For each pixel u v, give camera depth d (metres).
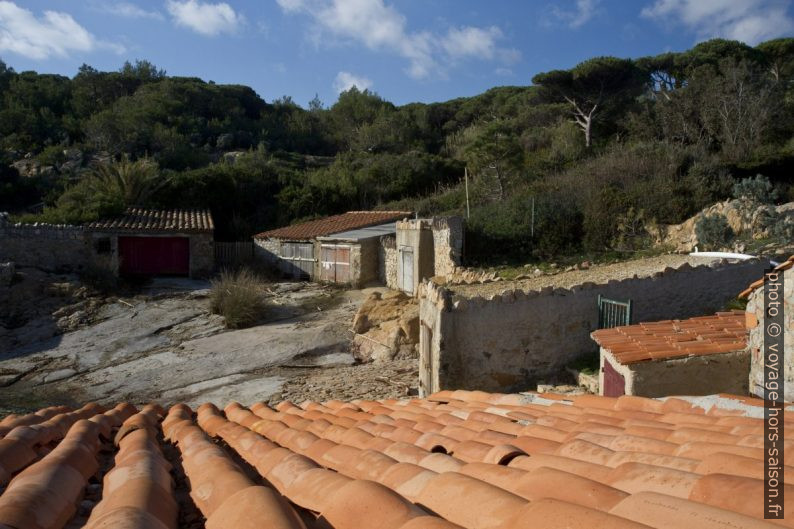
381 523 2.29
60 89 61.25
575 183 25.97
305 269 28.88
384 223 29.53
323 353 17.62
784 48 42.28
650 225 21.64
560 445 3.71
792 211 18.28
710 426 4.05
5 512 2.60
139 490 2.94
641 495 2.21
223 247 31.19
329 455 4.24
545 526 2.00
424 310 12.27
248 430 5.80
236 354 17.88
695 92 32.16
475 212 25.22
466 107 62.19
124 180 34.34
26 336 20.64
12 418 6.43
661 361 8.02
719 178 23.80
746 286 12.19
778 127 28.91
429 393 11.64
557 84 39.94
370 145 56.91
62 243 27.12
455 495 2.62
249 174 40.25
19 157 47.25
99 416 6.59
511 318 10.78
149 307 23.19
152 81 69.00
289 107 74.81
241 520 2.20
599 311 11.05
